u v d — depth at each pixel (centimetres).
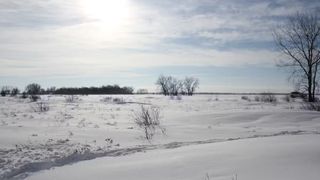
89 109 3122
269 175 650
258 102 4478
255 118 2005
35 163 888
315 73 4000
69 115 2427
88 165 855
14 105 3662
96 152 1005
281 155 758
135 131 1485
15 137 1312
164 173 732
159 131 1502
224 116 2062
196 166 752
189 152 891
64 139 1291
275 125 1756
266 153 786
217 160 778
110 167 815
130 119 2141
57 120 2044
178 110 2973
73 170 819
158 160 839
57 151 1061
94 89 12706
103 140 1280
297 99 4994
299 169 664
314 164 682
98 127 1652
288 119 1944
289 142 898
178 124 1783
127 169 785
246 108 3127
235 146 904
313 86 4025
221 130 1526
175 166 769
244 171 687
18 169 847
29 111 2858
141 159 873
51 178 769
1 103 4084
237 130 1520
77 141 1255
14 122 1909
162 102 4659
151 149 1019
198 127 1630
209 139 1273
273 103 4144
